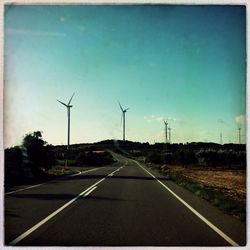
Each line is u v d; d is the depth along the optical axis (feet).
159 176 102.12
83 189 59.36
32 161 93.04
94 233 25.95
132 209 37.58
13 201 43.70
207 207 39.45
